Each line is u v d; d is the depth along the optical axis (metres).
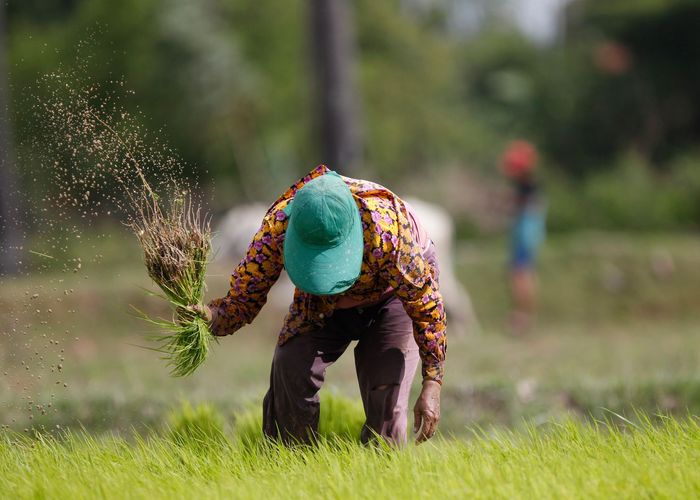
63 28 58.34
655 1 67.38
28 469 9.91
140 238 10.03
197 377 20.88
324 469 9.60
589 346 26.36
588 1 75.25
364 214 9.52
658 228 51.69
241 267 9.91
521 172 30.33
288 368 10.37
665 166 64.12
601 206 52.84
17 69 51.44
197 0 61.69
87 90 11.52
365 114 66.81
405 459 9.52
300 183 10.12
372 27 72.00
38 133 12.20
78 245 35.25
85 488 9.15
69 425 15.67
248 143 62.22
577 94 70.50
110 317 28.66
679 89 68.19
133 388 18.27
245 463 10.20
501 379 17.64
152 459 10.30
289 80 65.50
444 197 57.44
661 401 16.59
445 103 76.44
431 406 9.89
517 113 74.81
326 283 9.23
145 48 57.84
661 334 30.42
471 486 8.82
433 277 10.26
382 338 10.46
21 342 23.22
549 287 35.28
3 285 30.12
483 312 34.62
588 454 9.86
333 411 11.89
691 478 8.74
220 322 10.13
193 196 10.41
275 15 66.50
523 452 9.97
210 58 59.22
